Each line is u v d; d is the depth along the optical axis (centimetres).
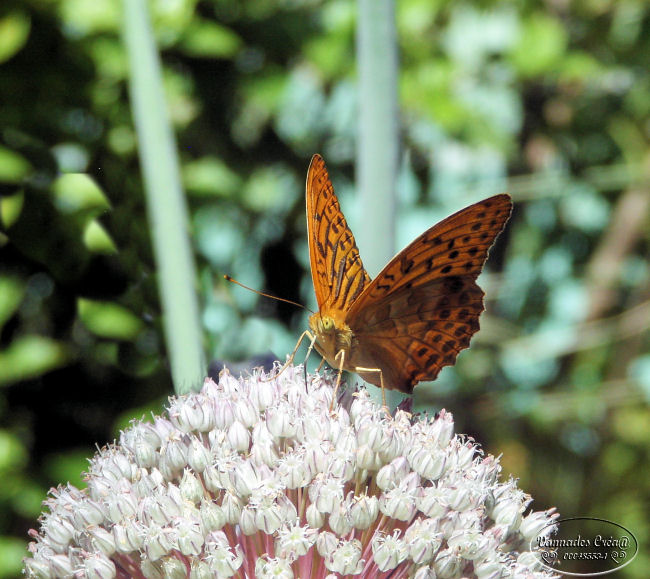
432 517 29
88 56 41
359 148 32
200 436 30
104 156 41
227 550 29
